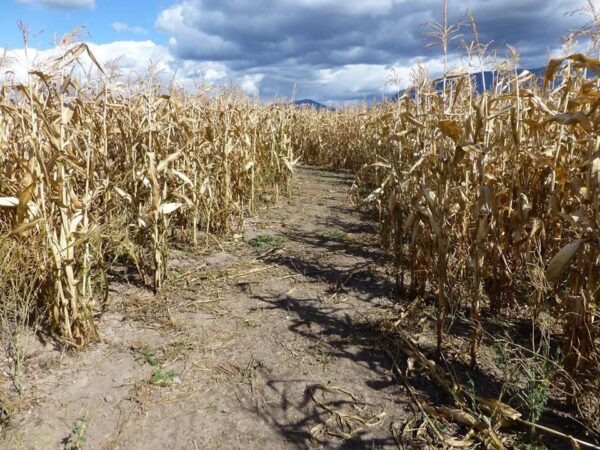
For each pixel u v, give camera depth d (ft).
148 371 9.90
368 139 35.04
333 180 38.37
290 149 30.01
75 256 10.75
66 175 10.19
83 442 7.71
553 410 8.67
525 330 11.72
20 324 11.05
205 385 9.52
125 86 14.93
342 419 8.51
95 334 10.85
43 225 10.70
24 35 9.40
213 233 20.53
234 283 15.02
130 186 14.33
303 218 24.34
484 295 13.48
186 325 12.04
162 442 7.90
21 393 8.73
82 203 10.44
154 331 11.69
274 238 20.25
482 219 9.66
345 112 50.42
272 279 15.43
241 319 12.50
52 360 9.96
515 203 12.08
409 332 11.66
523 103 12.17
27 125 11.84
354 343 11.24
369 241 20.11
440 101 11.79
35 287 11.27
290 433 8.20
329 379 9.77
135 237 14.71
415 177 13.44
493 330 11.71
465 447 7.75
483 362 10.33
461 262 12.28
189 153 17.87
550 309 11.52
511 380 8.97
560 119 8.26
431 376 9.74
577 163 11.46
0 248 10.71
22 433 7.82
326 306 13.37
